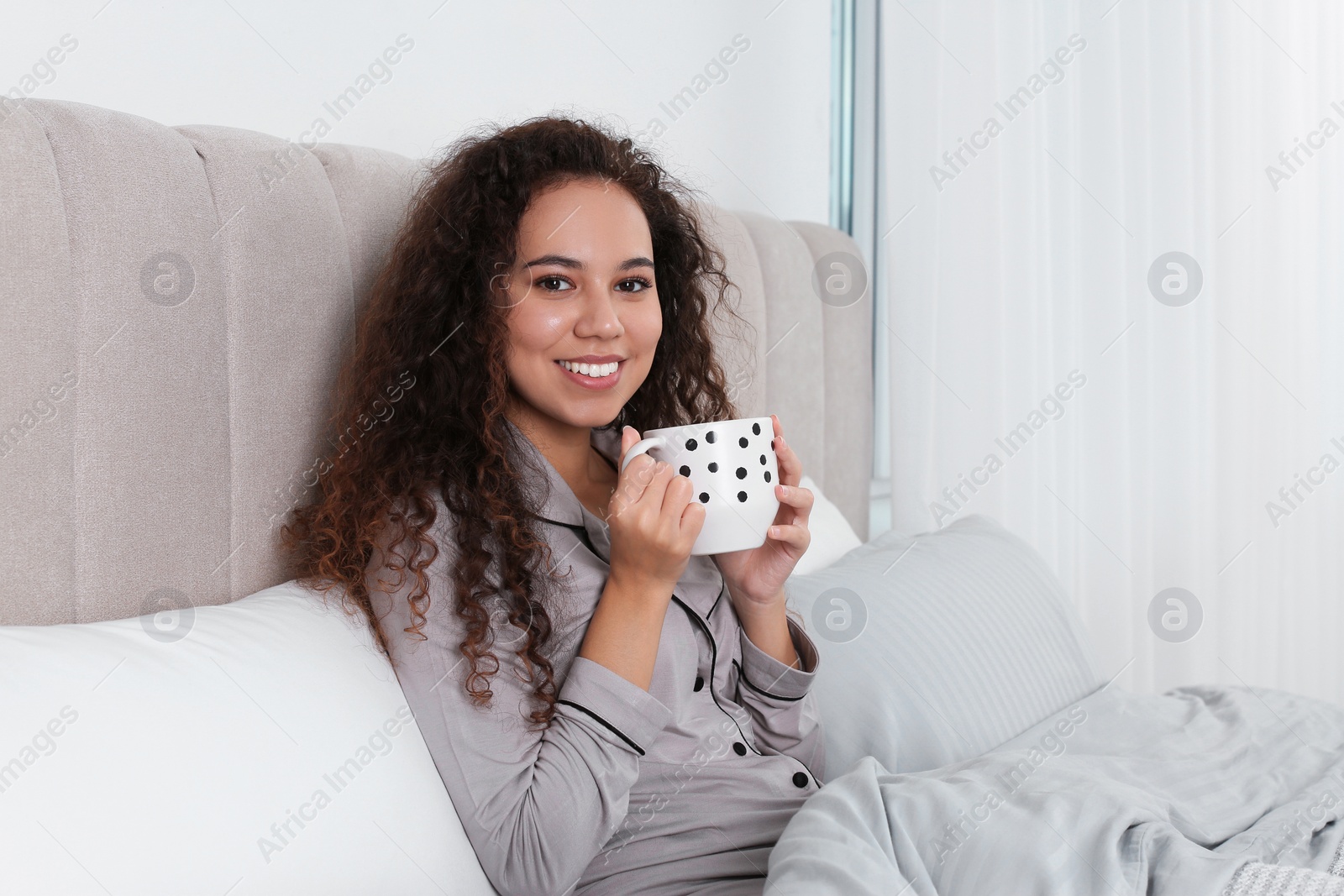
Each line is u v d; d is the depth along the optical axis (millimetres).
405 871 709
